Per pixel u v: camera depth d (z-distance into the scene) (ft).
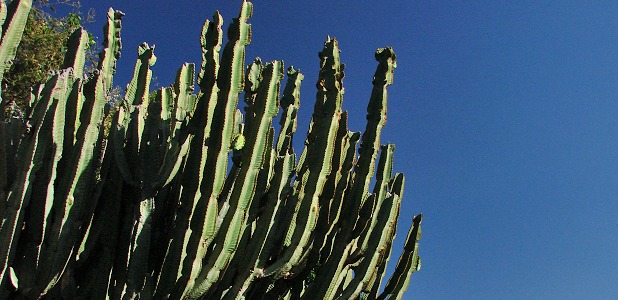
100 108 12.22
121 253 12.35
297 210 13.58
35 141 10.91
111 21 15.55
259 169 12.76
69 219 11.39
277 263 12.78
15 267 11.21
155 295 11.57
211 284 11.73
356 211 13.87
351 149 14.51
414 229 16.05
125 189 12.77
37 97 12.51
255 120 12.78
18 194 10.69
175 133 14.37
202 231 11.54
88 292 12.19
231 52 12.47
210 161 11.91
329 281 13.30
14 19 11.94
